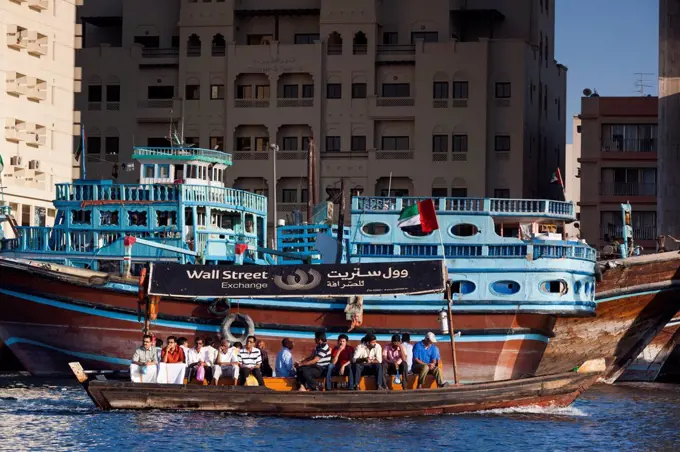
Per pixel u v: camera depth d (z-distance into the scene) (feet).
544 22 419.33
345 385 163.53
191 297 187.52
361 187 387.34
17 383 197.77
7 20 282.36
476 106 384.68
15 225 225.56
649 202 368.07
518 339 201.98
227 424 154.92
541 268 201.05
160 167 231.50
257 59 390.21
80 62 396.16
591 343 214.28
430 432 153.48
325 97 389.19
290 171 387.14
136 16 402.93
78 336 200.95
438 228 186.29
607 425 165.27
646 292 215.10
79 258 215.10
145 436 146.82
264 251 216.74
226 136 389.39
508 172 385.50
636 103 370.53
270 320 198.08
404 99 387.14
